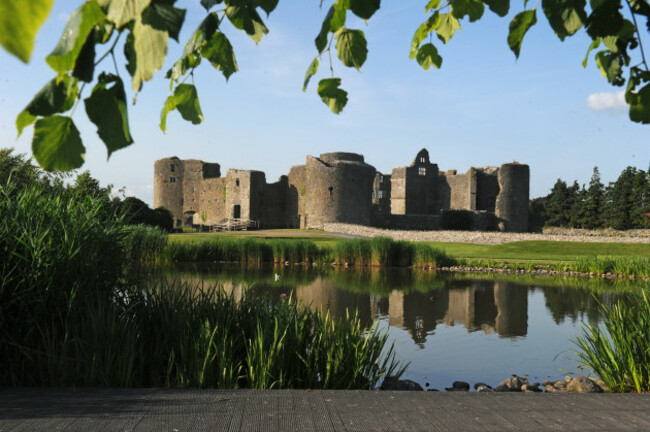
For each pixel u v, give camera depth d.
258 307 6.19
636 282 17.92
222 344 5.05
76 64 0.80
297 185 59.34
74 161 0.90
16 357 4.79
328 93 1.89
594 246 30.73
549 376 6.78
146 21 0.80
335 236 40.12
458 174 63.81
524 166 61.31
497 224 60.62
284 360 5.21
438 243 35.47
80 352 4.84
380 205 67.31
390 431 3.23
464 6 2.08
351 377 5.28
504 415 3.58
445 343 8.71
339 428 3.27
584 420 3.47
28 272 5.03
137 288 6.18
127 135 0.90
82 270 5.34
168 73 1.72
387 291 15.14
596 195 73.19
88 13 0.80
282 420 3.43
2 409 3.62
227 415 3.52
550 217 80.12
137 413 3.54
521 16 1.52
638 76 1.73
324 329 5.61
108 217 6.42
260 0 1.55
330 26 1.77
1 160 18.42
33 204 5.52
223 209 61.22
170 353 5.19
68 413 3.52
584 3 1.41
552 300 13.64
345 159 55.03
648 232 61.38
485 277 19.52
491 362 7.48
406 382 5.78
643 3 1.53
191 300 6.11
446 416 3.54
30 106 0.88
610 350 5.46
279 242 26.17
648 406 3.82
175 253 24.53
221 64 1.85
